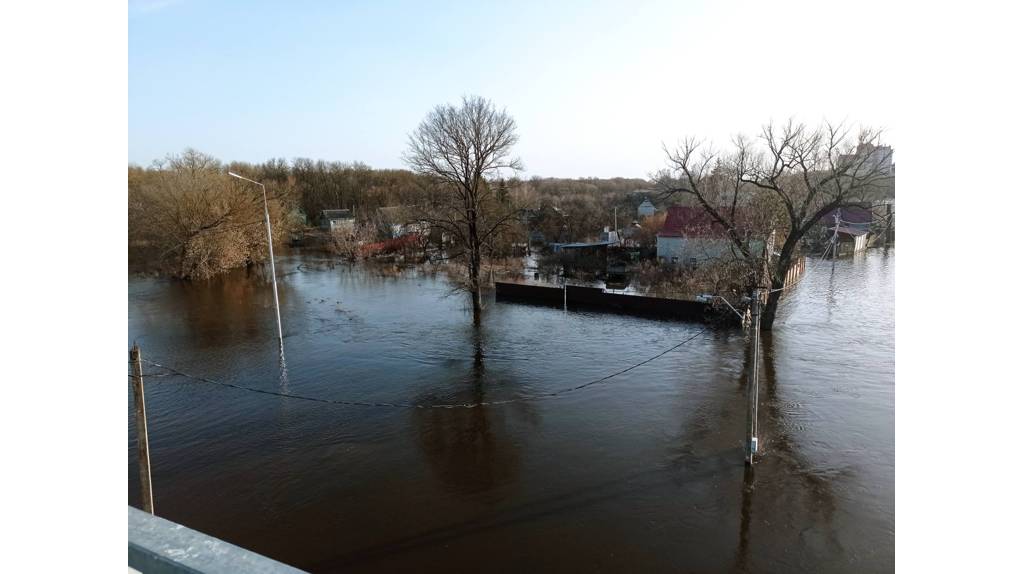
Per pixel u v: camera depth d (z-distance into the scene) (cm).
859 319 2662
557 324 2761
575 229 5916
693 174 2662
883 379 1852
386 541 1041
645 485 1223
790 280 3453
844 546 1005
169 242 4409
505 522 1093
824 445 1394
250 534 1072
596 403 1714
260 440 1488
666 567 956
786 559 973
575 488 1217
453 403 1733
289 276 4434
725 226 2473
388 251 5538
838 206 2180
